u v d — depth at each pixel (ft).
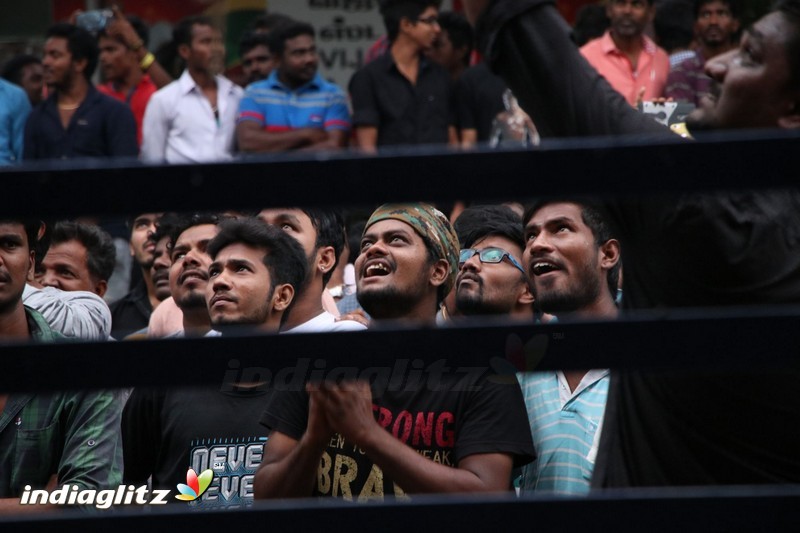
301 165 13.62
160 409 28.14
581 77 17.70
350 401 21.65
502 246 29.71
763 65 18.47
